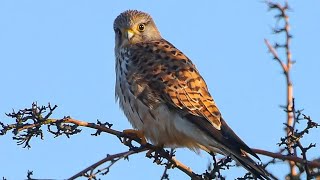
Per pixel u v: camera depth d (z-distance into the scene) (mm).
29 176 7043
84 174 7512
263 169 7848
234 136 9609
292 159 7605
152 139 10742
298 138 7465
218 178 7609
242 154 8758
